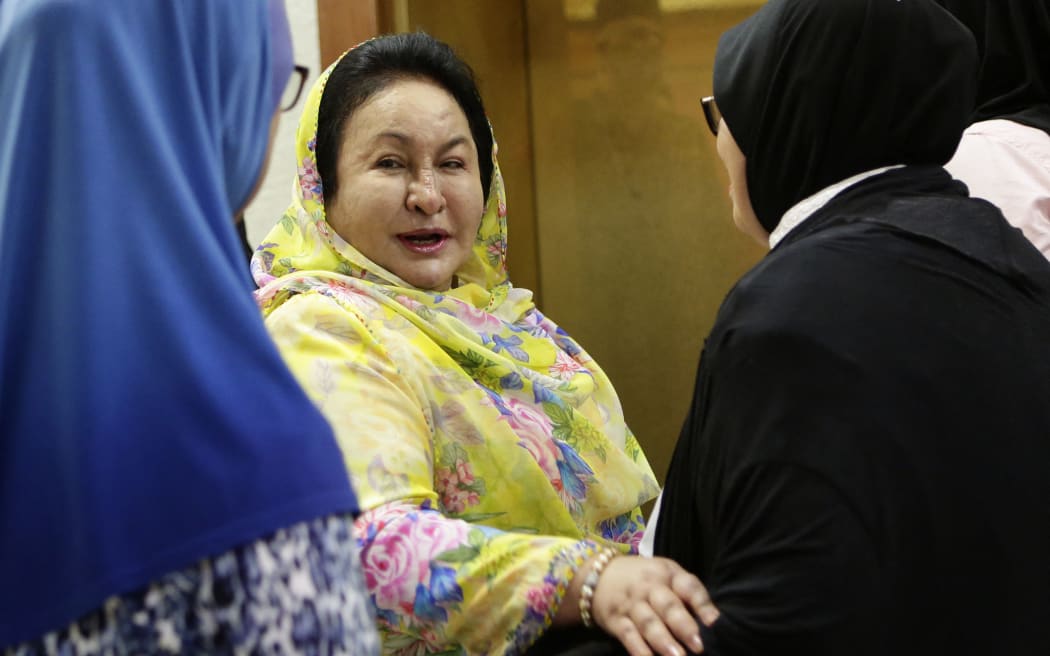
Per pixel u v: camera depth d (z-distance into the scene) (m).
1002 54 1.98
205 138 0.88
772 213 1.36
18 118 0.83
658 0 3.10
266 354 0.84
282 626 0.80
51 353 0.81
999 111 1.98
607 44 3.16
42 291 0.82
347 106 1.69
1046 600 1.11
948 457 1.08
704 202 3.10
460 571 1.29
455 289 1.80
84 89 0.83
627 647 1.18
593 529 1.68
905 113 1.29
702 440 1.16
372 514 1.37
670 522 1.26
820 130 1.28
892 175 1.28
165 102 0.87
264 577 0.80
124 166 0.83
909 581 1.05
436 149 1.68
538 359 1.78
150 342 0.81
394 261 1.68
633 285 3.18
